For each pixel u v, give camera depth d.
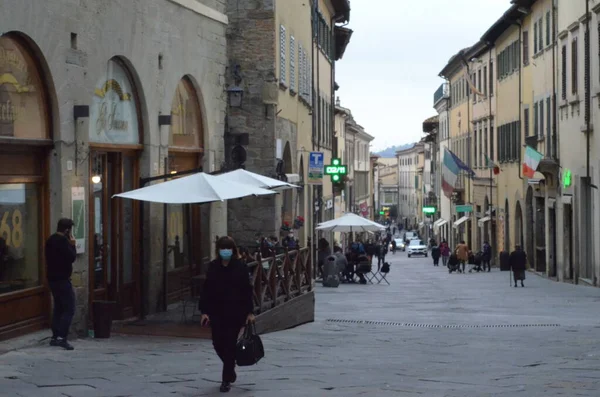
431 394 11.54
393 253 113.69
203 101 25.00
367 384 12.42
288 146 36.78
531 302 32.00
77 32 17.34
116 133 19.64
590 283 40.06
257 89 31.69
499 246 63.97
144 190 18.61
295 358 15.65
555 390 11.82
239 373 13.58
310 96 45.94
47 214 16.72
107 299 19.38
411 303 31.70
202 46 24.69
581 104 40.91
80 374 12.93
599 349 16.88
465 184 80.69
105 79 19.08
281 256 21.78
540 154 45.84
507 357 15.77
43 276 16.66
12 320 15.75
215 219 25.78
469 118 78.50
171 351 16.08
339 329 21.95
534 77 51.81
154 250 21.19
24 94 16.05
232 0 31.58
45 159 16.70
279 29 32.84
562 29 44.59
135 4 20.03
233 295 11.98
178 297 23.02
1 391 11.43
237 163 29.86
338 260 44.50
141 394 11.43
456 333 20.84
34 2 15.82
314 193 49.97
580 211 41.34
